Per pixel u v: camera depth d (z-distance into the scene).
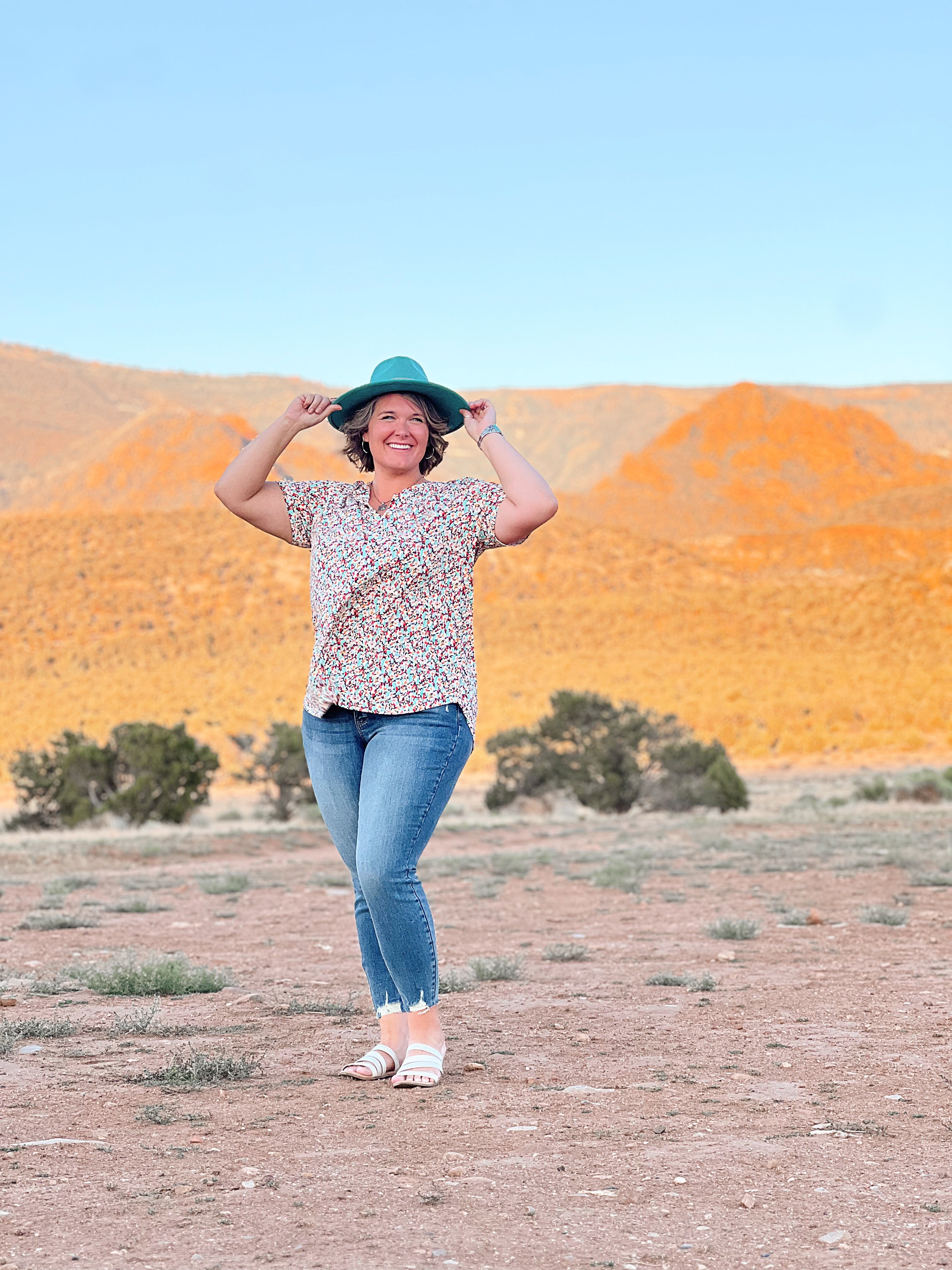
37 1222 3.01
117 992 6.79
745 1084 4.50
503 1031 5.62
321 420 4.43
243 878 15.44
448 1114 4.05
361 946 4.73
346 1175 3.38
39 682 86.50
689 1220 3.03
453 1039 5.42
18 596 108.75
